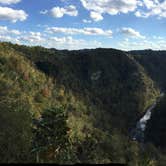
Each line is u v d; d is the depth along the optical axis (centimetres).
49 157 3591
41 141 4597
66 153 4453
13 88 17412
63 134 4900
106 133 18075
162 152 12462
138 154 11188
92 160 4884
